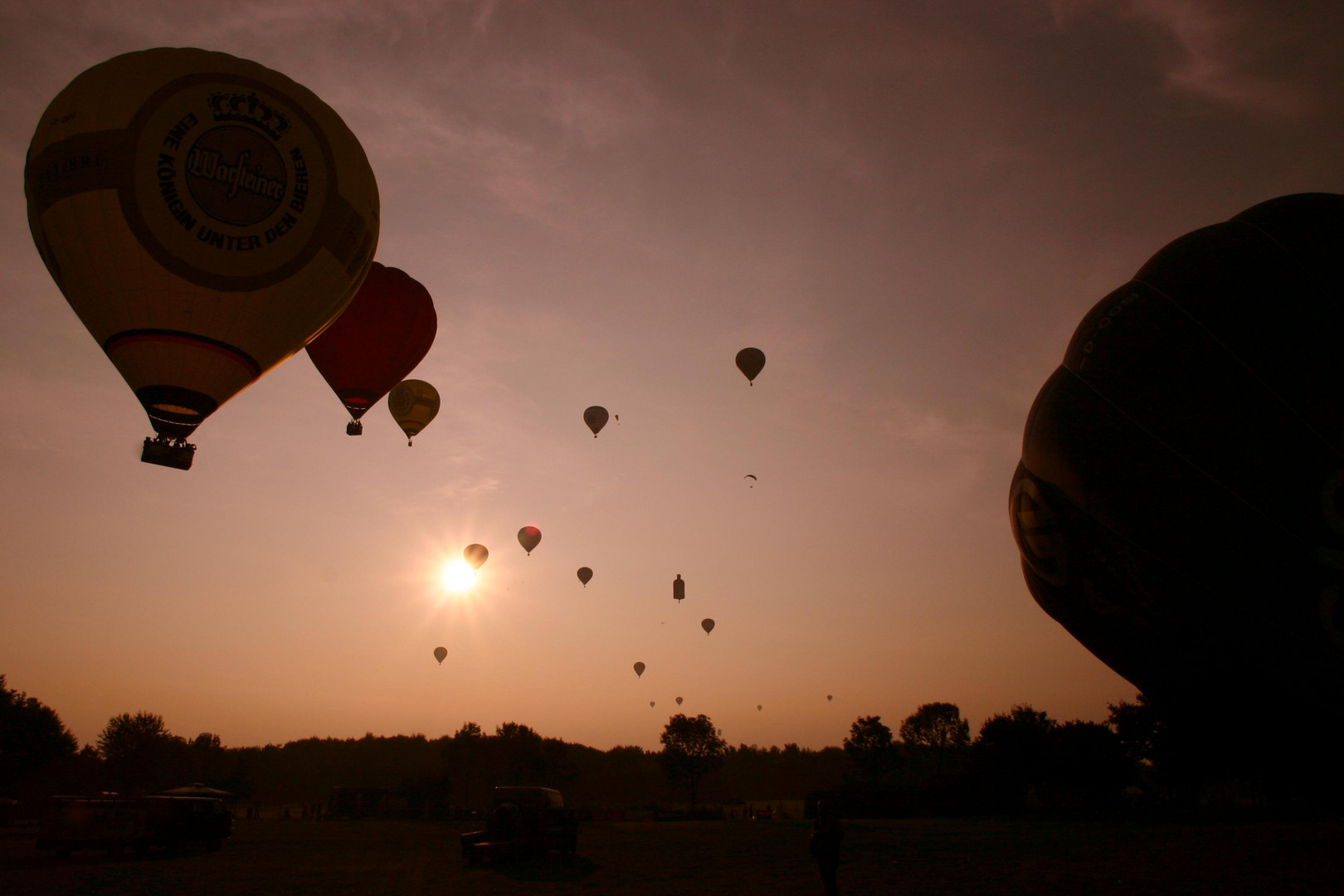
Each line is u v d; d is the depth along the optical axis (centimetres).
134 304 1486
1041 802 6794
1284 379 1211
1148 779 6475
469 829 5031
